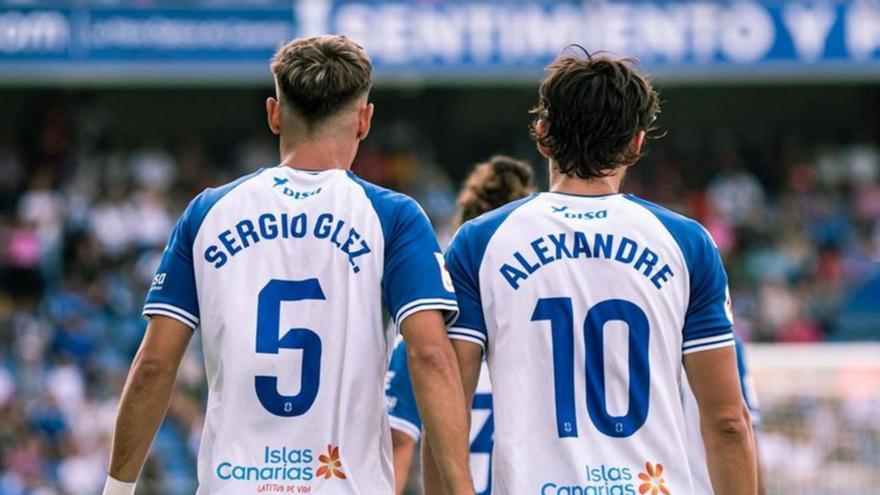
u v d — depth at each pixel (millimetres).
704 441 5656
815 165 32062
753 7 26141
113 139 31078
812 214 30016
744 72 26125
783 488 14828
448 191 29594
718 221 29375
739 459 5562
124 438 5586
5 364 21797
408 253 5559
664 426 5496
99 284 24828
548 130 5770
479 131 32500
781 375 14977
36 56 25031
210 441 5496
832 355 15156
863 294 26062
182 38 25375
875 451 14734
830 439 14828
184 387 20391
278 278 5547
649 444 5469
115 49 25219
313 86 5664
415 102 32312
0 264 25469
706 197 30344
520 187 7797
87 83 27938
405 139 31359
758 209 30016
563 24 25828
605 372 5516
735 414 5570
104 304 24125
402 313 5500
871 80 32125
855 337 25359
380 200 5672
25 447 19656
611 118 5652
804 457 14844
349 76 5711
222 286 5543
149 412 5586
